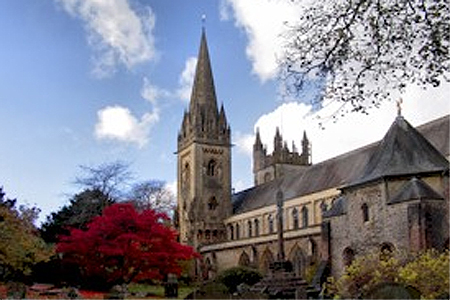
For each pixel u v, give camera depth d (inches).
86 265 1557.6
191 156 4116.6
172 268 1546.5
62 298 1305.4
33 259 1652.3
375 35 565.0
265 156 4815.5
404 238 1480.1
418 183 1502.2
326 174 3127.5
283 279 1489.9
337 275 1675.7
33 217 1813.5
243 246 3139.8
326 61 583.2
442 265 959.0
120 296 1300.4
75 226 2625.5
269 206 3535.9
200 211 3961.6
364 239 1590.8
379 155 1674.5
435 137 2247.8
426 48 548.1
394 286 738.2
